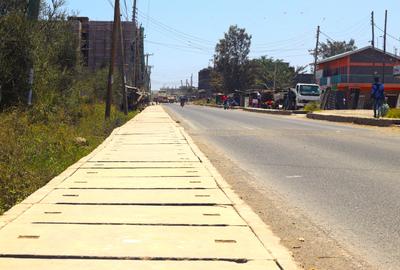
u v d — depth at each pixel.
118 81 43.88
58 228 5.82
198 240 5.44
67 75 24.62
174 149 14.52
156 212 6.73
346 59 61.62
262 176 10.77
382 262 5.27
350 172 11.27
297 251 5.60
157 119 32.69
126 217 6.43
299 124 28.77
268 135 21.02
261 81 108.81
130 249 5.09
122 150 14.20
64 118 19.88
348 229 6.58
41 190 8.15
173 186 8.64
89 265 4.61
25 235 5.50
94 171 10.28
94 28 50.91
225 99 70.25
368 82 59.47
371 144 17.17
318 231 6.47
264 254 4.98
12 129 13.19
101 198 7.58
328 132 22.44
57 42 25.23
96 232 5.69
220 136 20.72
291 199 8.42
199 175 9.84
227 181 10.13
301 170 11.59
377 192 9.02
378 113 28.66
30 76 18.16
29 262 4.66
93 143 16.62
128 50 56.38
